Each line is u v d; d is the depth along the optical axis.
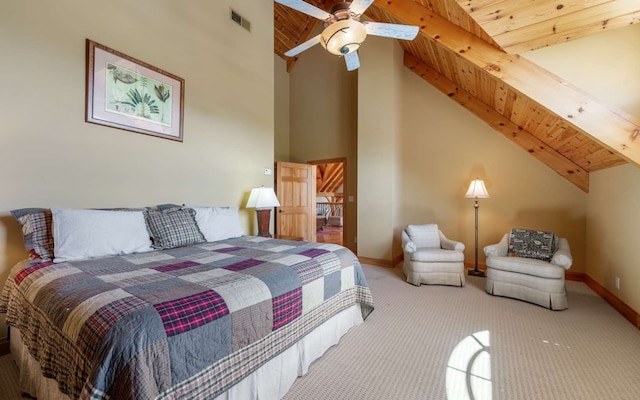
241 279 1.49
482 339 2.19
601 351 2.01
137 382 0.94
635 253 2.46
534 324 2.45
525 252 3.31
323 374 1.76
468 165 4.46
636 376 1.72
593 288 3.34
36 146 1.98
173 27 2.86
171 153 2.84
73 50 2.16
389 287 3.52
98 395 0.90
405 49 4.84
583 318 2.57
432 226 4.08
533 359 1.91
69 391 1.05
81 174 2.20
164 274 1.54
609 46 2.09
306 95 6.23
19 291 1.56
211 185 3.24
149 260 1.87
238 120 3.59
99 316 1.04
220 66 3.36
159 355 1.02
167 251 2.18
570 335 2.25
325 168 10.66
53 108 2.06
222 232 2.76
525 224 4.05
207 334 1.18
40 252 1.77
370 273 4.18
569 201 3.77
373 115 4.71
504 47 2.29
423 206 4.83
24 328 1.45
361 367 1.83
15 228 1.91
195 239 2.49
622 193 2.70
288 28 5.79
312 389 1.62
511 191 4.14
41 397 1.34
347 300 2.27
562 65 2.23
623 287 2.67
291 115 6.43
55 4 2.07
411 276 3.64
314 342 1.85
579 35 2.12
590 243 3.50
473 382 1.67
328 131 5.93
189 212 2.63
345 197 5.73
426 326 2.42
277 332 1.53
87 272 1.54
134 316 1.03
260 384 1.43
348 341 2.16
